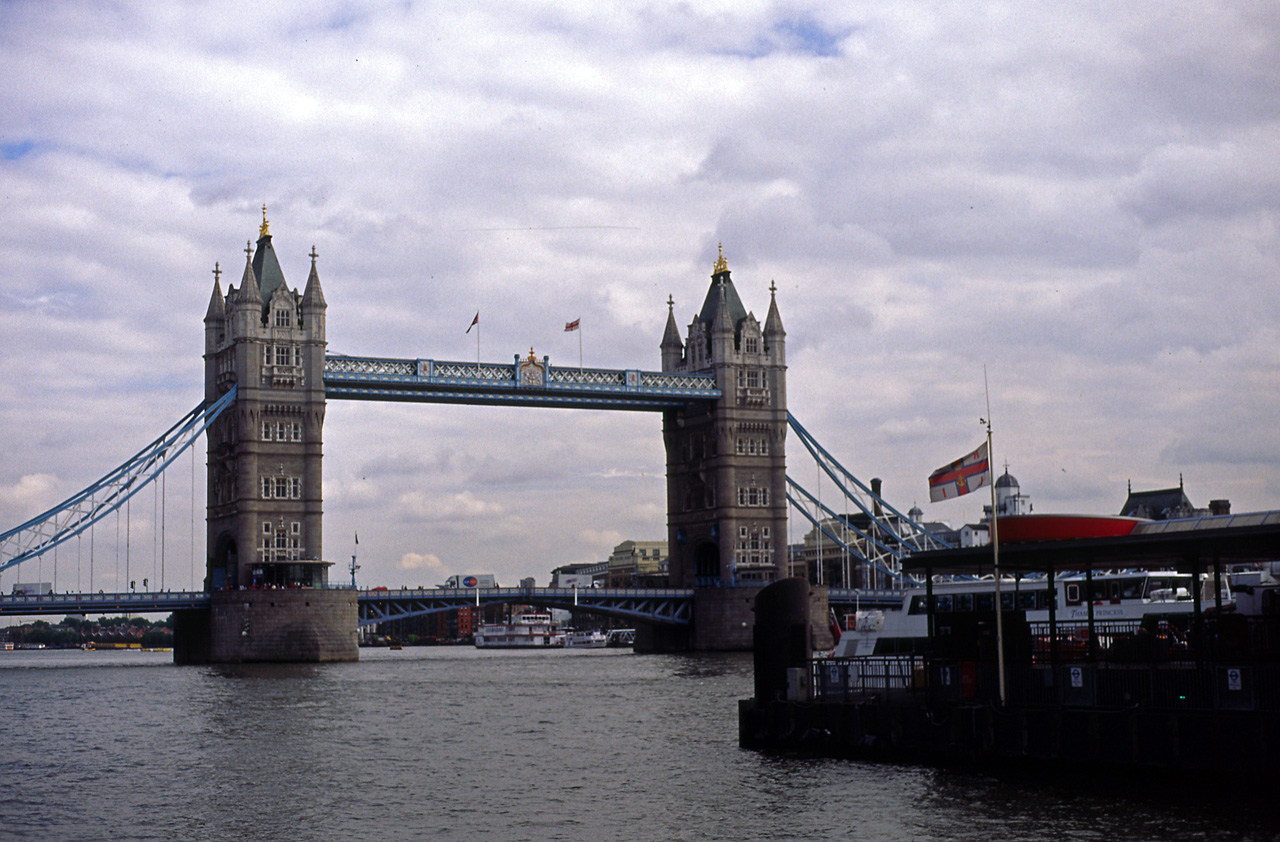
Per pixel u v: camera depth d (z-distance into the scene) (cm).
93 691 12531
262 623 17550
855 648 9956
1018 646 6328
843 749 6600
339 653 17900
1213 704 5459
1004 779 5859
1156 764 5466
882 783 5903
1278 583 8475
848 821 5269
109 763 7244
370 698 11356
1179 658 6334
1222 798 5303
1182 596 8988
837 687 6950
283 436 18512
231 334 18750
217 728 8875
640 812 5634
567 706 10356
